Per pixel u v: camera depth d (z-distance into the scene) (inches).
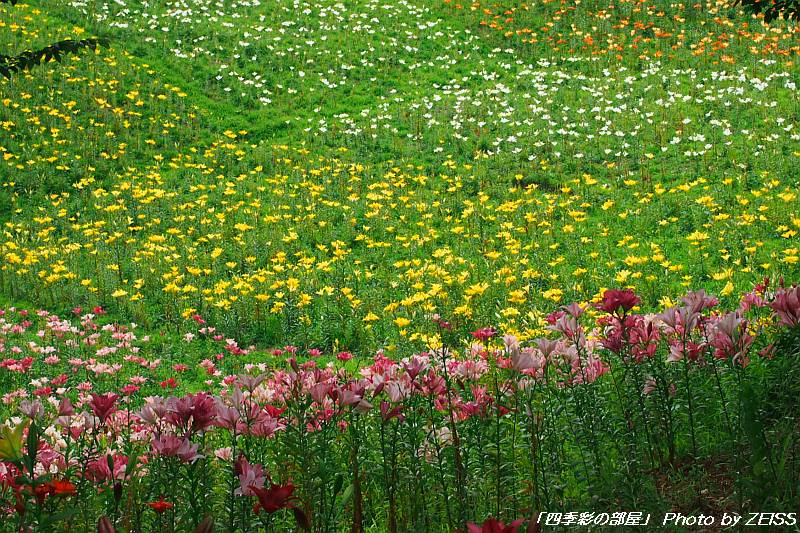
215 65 941.8
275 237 590.6
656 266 468.4
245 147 792.3
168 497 125.5
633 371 158.6
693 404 161.9
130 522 121.6
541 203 621.0
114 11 1019.3
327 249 582.6
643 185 636.7
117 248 566.3
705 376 170.4
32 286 513.0
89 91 824.3
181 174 730.2
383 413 128.6
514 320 383.9
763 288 201.3
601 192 642.2
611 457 158.2
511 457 151.6
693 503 139.3
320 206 656.4
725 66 917.8
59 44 293.4
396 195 668.7
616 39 1021.2
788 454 134.2
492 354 175.9
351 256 565.0
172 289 454.6
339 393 123.1
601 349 199.8
